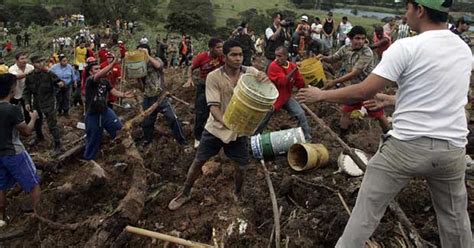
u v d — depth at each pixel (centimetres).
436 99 306
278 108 635
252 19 5059
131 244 484
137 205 520
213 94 478
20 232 538
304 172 584
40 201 583
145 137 746
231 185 575
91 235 509
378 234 434
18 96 819
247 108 416
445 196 333
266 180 565
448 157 309
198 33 4222
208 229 496
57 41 3381
